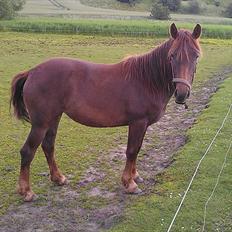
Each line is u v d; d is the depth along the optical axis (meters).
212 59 21.39
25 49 22.44
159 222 5.27
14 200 6.00
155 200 5.83
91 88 5.75
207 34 34.66
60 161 7.55
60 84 5.70
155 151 8.23
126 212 5.56
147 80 5.71
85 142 8.74
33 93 5.69
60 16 47.50
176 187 6.28
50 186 6.48
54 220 5.50
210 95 13.05
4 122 10.00
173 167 7.09
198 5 67.94
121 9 66.94
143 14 58.19
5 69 16.31
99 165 7.43
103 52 22.25
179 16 58.66
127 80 5.77
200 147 7.93
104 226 5.33
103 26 33.81
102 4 68.31
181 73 5.25
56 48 23.33
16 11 43.03
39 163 7.38
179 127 9.88
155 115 5.92
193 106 11.92
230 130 8.99
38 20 36.19
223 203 5.70
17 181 6.60
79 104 5.79
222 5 71.75
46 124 5.81
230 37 34.75
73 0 69.44
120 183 6.62
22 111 6.04
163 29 34.12
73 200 6.05
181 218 5.32
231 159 7.31
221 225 5.17
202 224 5.20
